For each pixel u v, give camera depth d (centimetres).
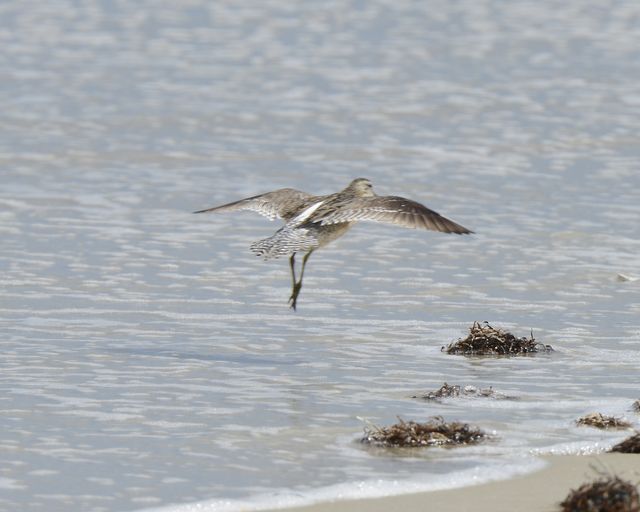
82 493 1036
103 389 1343
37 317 1648
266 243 1360
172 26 4888
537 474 1094
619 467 1110
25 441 1165
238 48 4453
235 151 2938
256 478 1073
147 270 1917
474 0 5512
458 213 2350
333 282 1866
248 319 1664
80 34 4672
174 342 1547
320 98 3622
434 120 3325
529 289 1841
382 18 5081
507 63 4203
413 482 1067
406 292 1817
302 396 1325
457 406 1292
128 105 3481
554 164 2814
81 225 2206
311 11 5228
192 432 1198
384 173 2723
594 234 2184
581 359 1491
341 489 1048
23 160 2784
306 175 2706
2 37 4553
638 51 4438
